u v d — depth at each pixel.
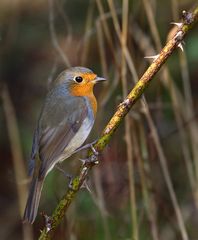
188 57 12.24
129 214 10.53
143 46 10.28
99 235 10.64
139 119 9.59
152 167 10.66
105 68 9.96
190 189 11.78
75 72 8.68
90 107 8.66
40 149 8.16
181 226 9.37
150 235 10.24
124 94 9.15
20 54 13.86
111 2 9.37
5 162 13.28
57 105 8.52
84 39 10.41
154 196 9.80
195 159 10.61
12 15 13.49
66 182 10.88
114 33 11.20
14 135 11.39
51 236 6.51
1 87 11.81
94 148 6.40
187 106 11.06
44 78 13.55
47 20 13.61
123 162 10.72
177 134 12.05
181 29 6.23
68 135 8.38
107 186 10.73
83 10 13.02
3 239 12.77
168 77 10.25
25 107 13.48
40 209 11.70
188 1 12.65
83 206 10.76
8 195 13.22
